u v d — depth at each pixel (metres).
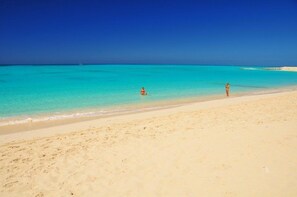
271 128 9.77
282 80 42.78
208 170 6.53
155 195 5.59
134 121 12.17
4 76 50.12
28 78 45.25
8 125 12.65
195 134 9.55
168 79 44.25
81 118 14.22
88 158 7.69
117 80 41.72
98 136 9.81
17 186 6.17
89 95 23.47
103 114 15.30
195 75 57.41
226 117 12.22
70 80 41.44
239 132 9.48
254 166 6.59
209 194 5.46
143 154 7.83
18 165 7.29
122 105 18.44
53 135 10.15
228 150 7.73
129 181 6.24
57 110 16.47
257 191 5.44
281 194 5.28
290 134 8.91
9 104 18.50
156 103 19.33
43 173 6.80
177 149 8.09
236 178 6.04
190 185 5.88
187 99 21.31
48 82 37.41
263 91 27.34
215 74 61.84
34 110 16.41
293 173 6.12
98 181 6.32
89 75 55.47
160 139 9.18
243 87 31.42
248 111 13.45
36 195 5.79
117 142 9.04
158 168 6.83
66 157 7.80
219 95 23.83
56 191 5.93
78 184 6.21
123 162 7.32
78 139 9.50
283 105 14.91
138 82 37.88
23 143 9.16
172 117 12.76
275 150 7.54
